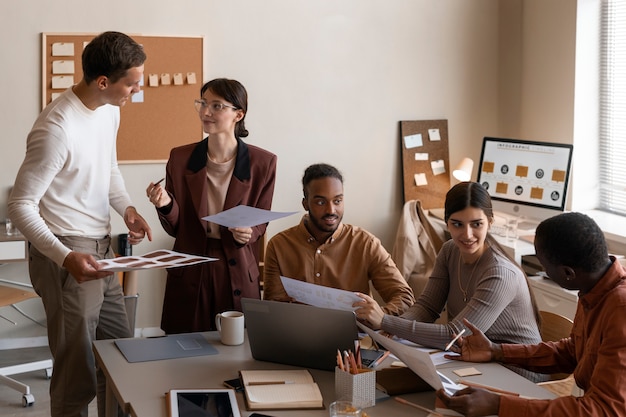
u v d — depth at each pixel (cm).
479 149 564
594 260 191
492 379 222
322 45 516
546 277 432
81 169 274
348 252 290
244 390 214
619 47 485
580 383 206
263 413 201
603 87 500
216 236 300
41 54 461
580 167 505
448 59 547
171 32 484
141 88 481
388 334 255
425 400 210
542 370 234
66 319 279
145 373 227
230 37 496
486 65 555
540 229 197
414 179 544
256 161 305
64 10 462
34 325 486
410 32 536
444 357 239
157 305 500
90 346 284
